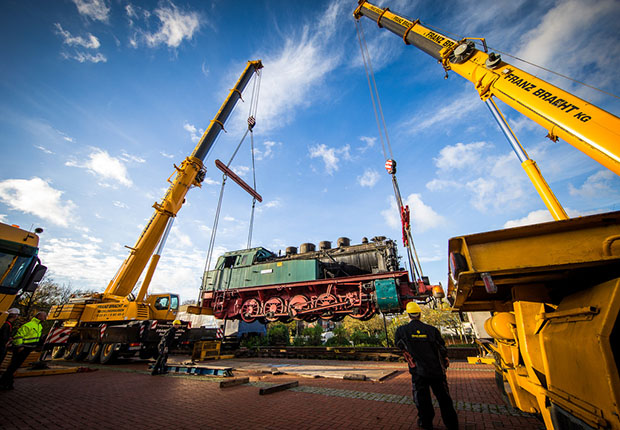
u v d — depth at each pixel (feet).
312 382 22.54
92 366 34.42
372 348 43.47
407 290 38.70
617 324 6.06
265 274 50.42
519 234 8.64
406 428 11.66
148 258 43.65
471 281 9.34
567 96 14.99
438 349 11.58
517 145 17.99
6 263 21.91
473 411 13.93
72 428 12.20
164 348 27.68
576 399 6.45
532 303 9.72
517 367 11.11
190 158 49.62
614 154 12.62
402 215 30.04
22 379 23.91
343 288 43.47
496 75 18.71
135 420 13.25
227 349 53.16
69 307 44.11
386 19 33.30
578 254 7.90
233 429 12.00
